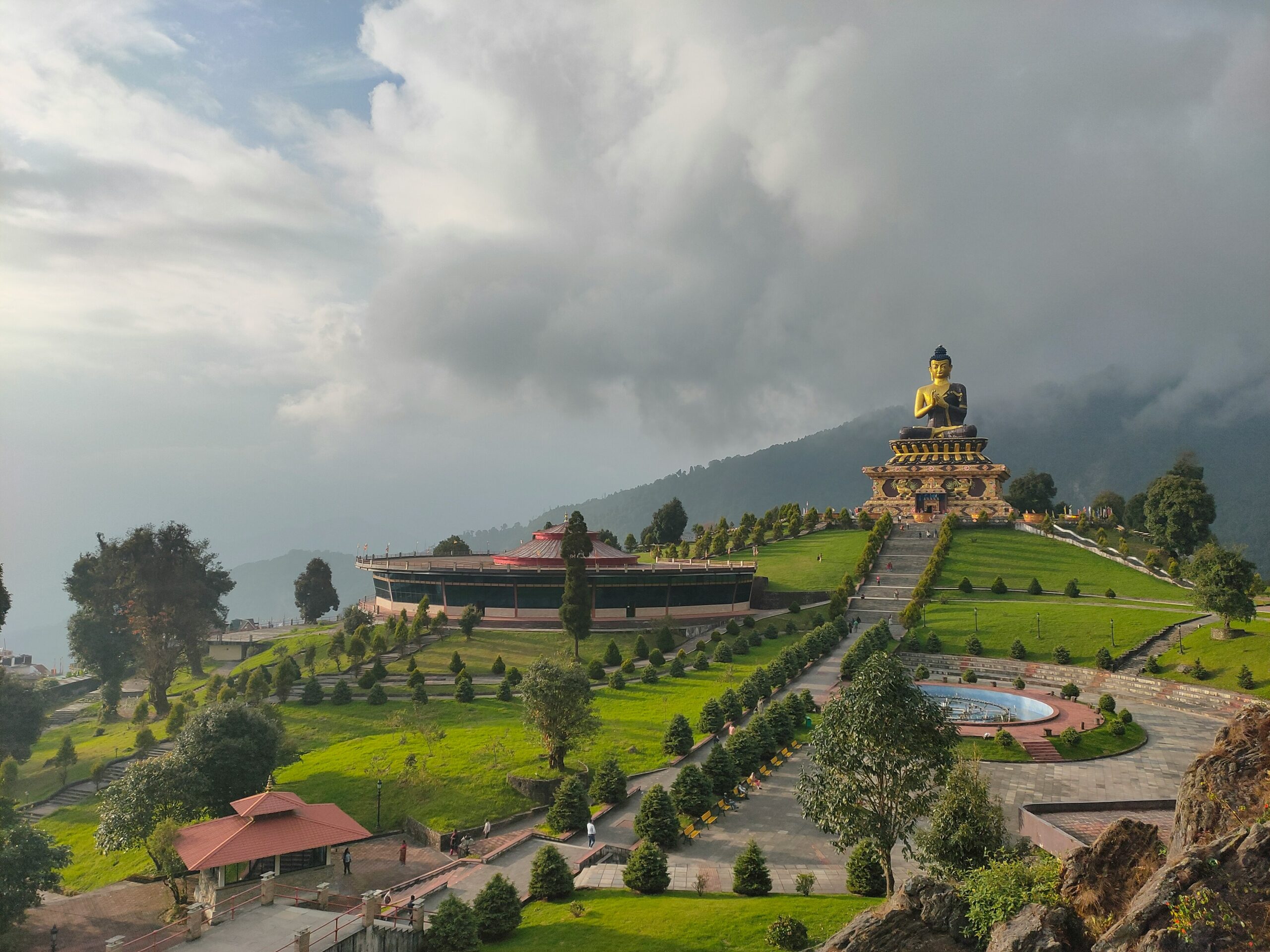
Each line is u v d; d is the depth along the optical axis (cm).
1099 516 18900
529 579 12188
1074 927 2231
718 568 12888
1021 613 10938
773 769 6500
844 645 10706
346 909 4344
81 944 4541
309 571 16888
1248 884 1895
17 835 4703
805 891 4275
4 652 15838
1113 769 6172
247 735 5847
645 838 5088
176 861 4950
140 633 10675
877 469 18700
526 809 5866
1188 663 8469
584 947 3584
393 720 7812
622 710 8056
